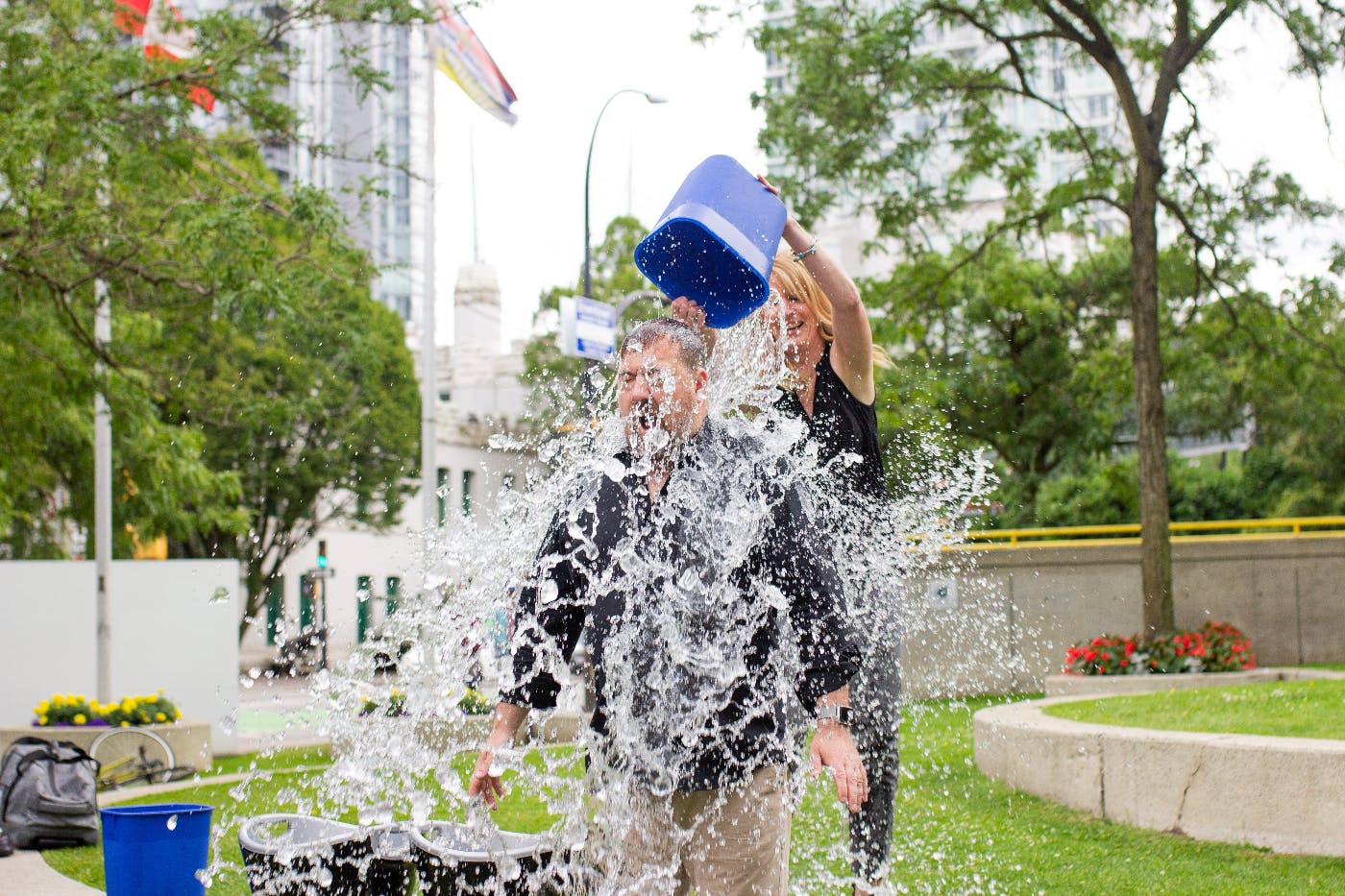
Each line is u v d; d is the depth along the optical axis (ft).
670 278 10.30
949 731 23.77
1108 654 40.06
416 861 10.55
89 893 15.74
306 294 33.19
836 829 14.70
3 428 42.22
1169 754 16.98
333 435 80.38
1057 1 44.21
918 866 15.08
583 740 9.44
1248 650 39.68
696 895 8.91
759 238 10.02
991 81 49.19
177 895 13.14
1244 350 51.75
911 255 52.44
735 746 8.75
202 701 43.29
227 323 36.42
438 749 10.58
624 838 9.07
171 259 33.73
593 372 10.50
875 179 50.19
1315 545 46.34
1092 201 51.60
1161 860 15.40
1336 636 46.03
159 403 48.70
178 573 43.60
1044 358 68.49
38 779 20.54
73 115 30.91
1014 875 14.62
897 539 12.29
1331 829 15.39
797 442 10.57
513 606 9.42
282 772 23.84
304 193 32.17
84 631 43.42
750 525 8.78
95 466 47.21
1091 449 75.10
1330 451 74.38
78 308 36.99
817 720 8.68
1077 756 18.30
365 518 85.76
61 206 30.07
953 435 13.48
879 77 48.03
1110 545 46.57
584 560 9.07
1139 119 43.39
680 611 8.79
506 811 17.80
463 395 134.31
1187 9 43.45
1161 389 42.11
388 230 160.25
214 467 72.02
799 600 8.73
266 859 11.16
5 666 42.83
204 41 34.58
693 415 9.04
